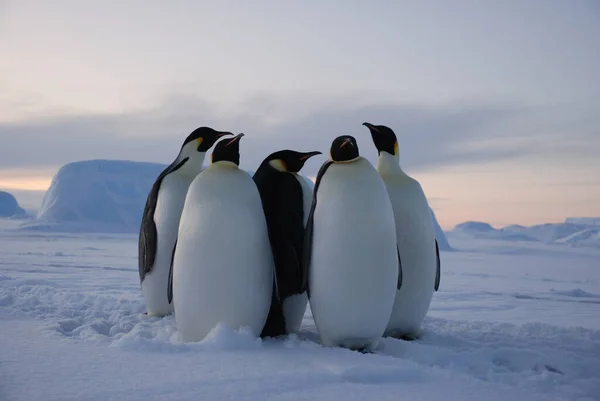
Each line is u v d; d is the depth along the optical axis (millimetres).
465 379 3271
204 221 4098
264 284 4242
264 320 4348
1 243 45375
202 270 4082
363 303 4027
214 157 4492
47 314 5422
